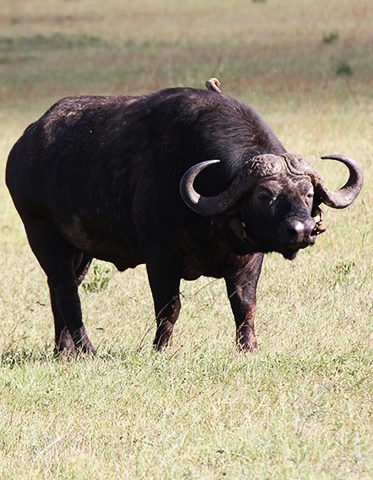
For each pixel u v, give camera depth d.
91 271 43.56
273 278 38.97
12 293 41.50
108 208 32.53
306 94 78.62
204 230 30.12
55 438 24.27
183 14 141.75
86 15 151.38
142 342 31.86
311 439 23.11
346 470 21.45
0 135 76.75
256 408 25.48
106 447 24.00
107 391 27.42
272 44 107.38
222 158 29.52
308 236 27.02
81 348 32.81
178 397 26.58
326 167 53.56
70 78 100.06
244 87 83.62
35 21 149.00
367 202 47.75
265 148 29.89
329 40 104.12
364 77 84.44
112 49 116.38
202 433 24.23
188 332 33.25
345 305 34.31
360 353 29.14
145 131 31.53
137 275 42.31
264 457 22.45
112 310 37.72
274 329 32.22
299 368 28.06
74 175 33.41
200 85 84.00
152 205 30.75
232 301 31.09
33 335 36.03
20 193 35.41
